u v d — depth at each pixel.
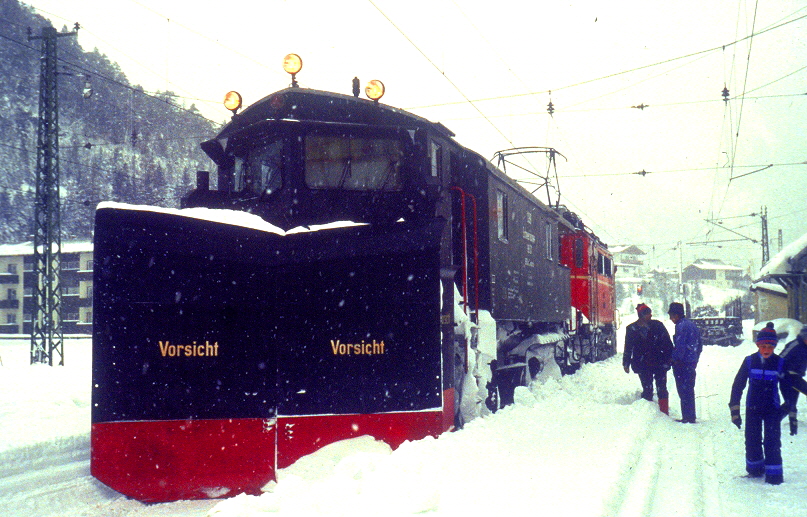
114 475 6.17
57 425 8.17
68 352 32.62
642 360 11.86
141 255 6.45
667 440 9.02
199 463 6.30
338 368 6.79
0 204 78.19
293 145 7.70
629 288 87.88
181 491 6.25
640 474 6.68
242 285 6.61
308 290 6.81
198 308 6.48
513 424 8.84
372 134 7.88
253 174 8.20
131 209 6.47
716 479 6.95
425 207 7.65
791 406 6.84
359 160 7.84
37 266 21.70
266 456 6.44
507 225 11.23
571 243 17.89
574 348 17.88
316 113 7.81
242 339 6.54
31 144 80.94
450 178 9.15
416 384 6.98
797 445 8.59
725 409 12.11
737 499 6.11
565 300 16.27
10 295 69.25
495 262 10.33
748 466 7.00
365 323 6.90
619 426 9.06
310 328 6.76
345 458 5.80
